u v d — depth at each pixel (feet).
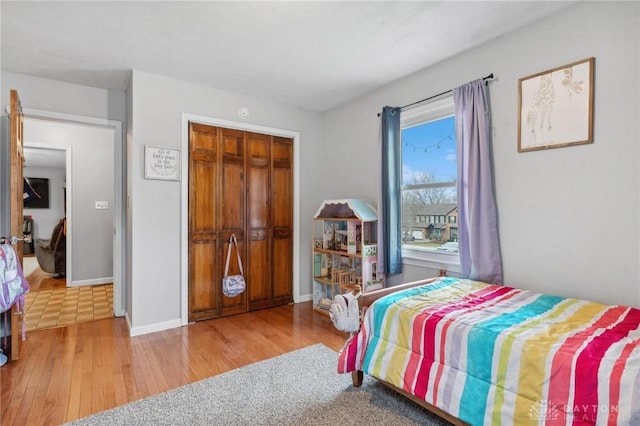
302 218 13.80
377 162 11.66
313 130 14.07
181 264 10.85
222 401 6.57
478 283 8.16
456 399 5.28
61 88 10.75
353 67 9.95
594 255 6.80
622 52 6.38
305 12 7.13
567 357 4.35
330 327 10.76
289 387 7.09
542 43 7.47
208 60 9.43
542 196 7.54
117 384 7.22
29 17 7.23
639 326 5.19
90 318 11.64
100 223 16.97
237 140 12.17
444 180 9.94
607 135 6.58
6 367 7.98
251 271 12.56
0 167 9.73
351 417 6.07
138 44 8.50
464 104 8.71
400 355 6.23
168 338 9.82
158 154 10.37
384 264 10.64
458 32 8.01
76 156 16.39
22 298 8.50
